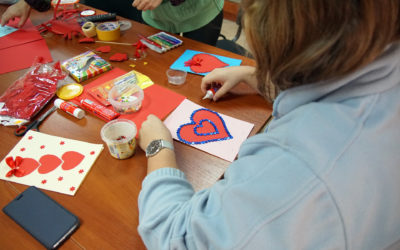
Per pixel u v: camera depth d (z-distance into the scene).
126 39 1.17
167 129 0.73
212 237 0.38
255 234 0.35
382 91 0.35
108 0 1.71
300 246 0.36
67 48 1.11
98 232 0.54
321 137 0.34
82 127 0.77
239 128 0.77
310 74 0.35
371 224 0.40
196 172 0.66
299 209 0.33
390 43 0.33
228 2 2.88
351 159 0.34
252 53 0.40
